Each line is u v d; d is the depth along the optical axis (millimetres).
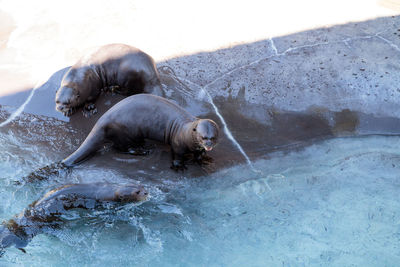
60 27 9297
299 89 7660
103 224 5719
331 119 7277
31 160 6574
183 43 8703
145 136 6645
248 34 8906
